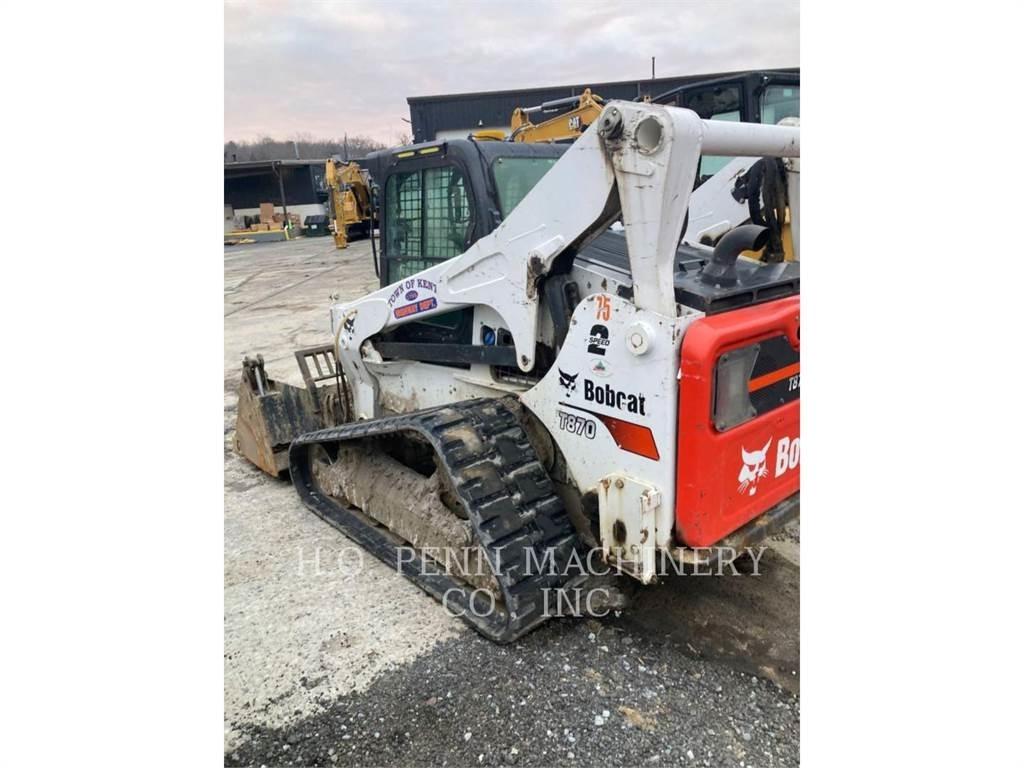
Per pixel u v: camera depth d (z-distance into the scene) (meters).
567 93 17.50
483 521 2.50
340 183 19.98
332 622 2.75
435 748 2.13
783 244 3.05
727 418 2.22
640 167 2.11
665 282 2.18
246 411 4.21
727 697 2.28
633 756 2.07
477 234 2.92
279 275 14.69
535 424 2.85
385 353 3.52
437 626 2.70
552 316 2.64
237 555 3.30
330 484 3.72
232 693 2.38
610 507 2.41
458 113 18.64
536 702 2.29
